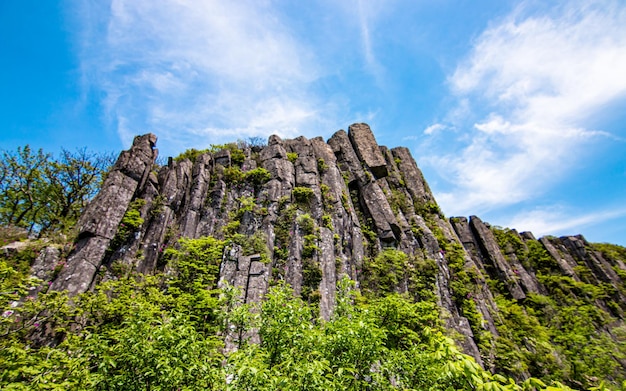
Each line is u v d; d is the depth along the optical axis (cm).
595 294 4209
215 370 759
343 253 2478
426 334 878
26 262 1532
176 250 1945
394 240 2808
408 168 4012
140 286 1641
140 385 723
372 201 3075
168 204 2180
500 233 4772
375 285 2398
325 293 2055
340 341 776
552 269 4622
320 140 3441
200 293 1536
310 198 2652
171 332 773
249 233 2292
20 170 3017
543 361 2581
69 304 1391
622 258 5966
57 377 850
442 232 3325
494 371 2289
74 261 1592
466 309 2591
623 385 372
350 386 723
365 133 3812
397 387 812
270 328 868
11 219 2995
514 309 3161
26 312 1260
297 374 629
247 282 1858
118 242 1825
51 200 3102
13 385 758
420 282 2514
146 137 2298
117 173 2008
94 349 808
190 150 2906
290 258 2186
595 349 2772
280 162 2859
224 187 2547
